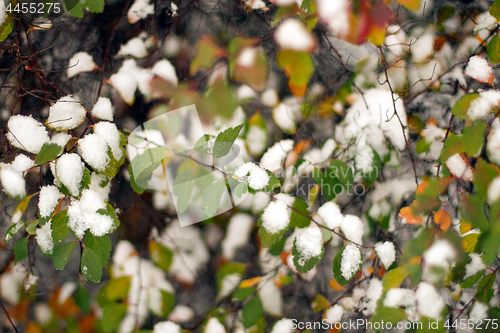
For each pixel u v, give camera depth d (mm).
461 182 712
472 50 726
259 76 670
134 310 714
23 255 673
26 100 719
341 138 726
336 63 728
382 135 716
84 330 721
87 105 725
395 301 655
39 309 727
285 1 655
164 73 709
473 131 647
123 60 726
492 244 644
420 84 727
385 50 726
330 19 649
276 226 667
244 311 710
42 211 658
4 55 718
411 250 659
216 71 673
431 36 728
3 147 709
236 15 727
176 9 728
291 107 722
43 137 658
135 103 723
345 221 688
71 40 727
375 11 648
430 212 682
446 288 724
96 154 650
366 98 723
